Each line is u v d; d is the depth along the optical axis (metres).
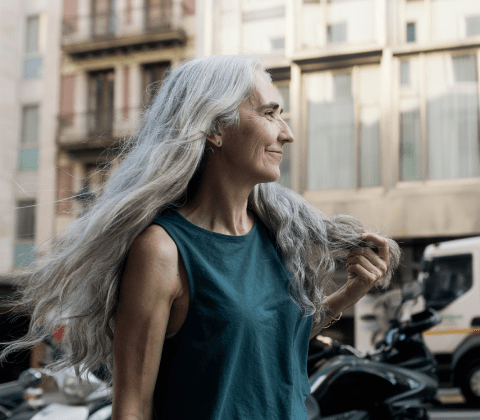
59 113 13.24
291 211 1.04
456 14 10.53
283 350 0.91
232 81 0.93
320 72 11.08
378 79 10.80
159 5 12.94
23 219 12.04
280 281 0.95
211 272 0.86
